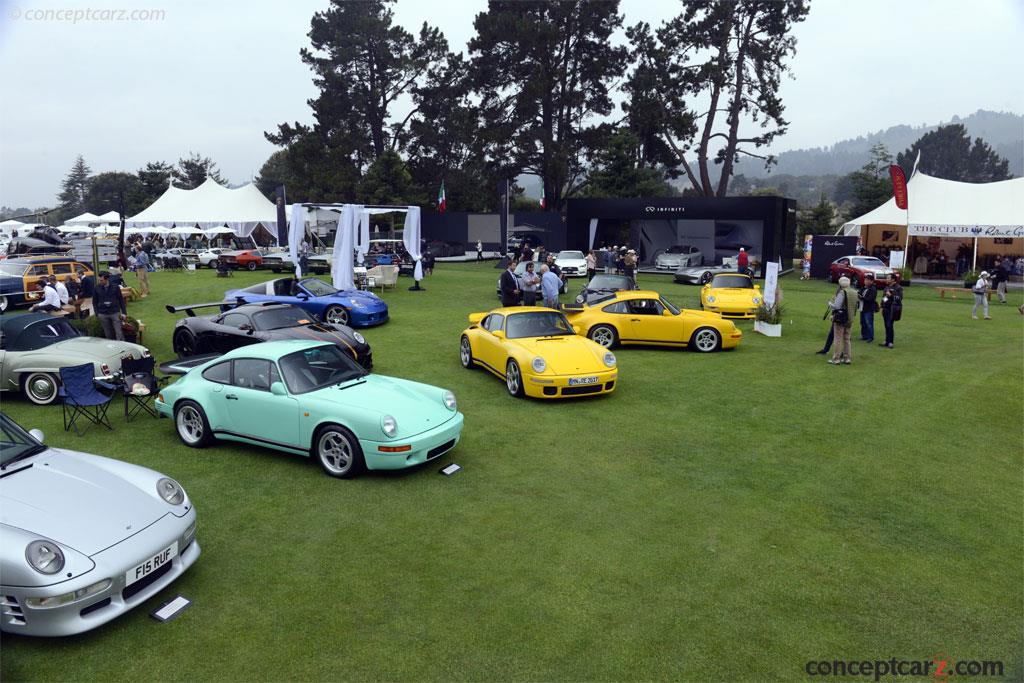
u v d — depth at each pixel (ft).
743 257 85.56
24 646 13.67
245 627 14.28
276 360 23.63
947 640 13.96
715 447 25.93
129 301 68.44
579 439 26.73
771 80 153.28
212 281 87.56
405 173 157.89
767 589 15.81
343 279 63.46
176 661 13.17
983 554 17.69
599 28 152.87
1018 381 36.68
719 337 44.16
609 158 156.56
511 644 13.67
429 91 172.45
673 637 13.93
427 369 39.22
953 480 22.80
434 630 14.14
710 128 161.89
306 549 17.63
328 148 165.07
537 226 147.13
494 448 25.59
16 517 13.80
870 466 24.06
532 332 35.04
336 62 165.07
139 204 220.02
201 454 24.70
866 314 49.29
